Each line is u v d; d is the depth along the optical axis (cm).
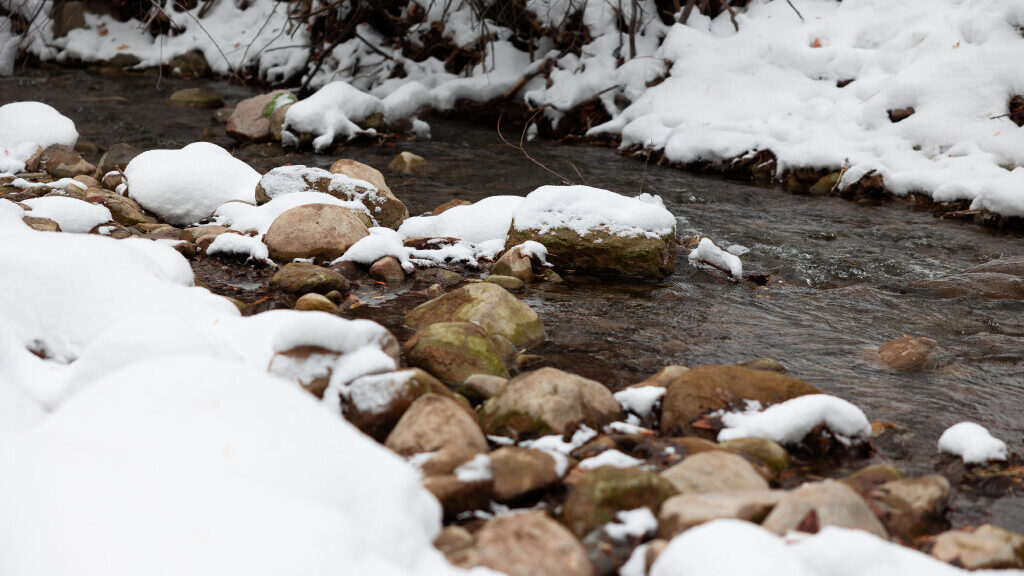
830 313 466
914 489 265
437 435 268
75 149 758
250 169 595
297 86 1172
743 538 198
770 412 311
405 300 447
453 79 1045
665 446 293
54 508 181
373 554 181
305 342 301
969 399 361
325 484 200
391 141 883
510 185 719
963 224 655
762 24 918
